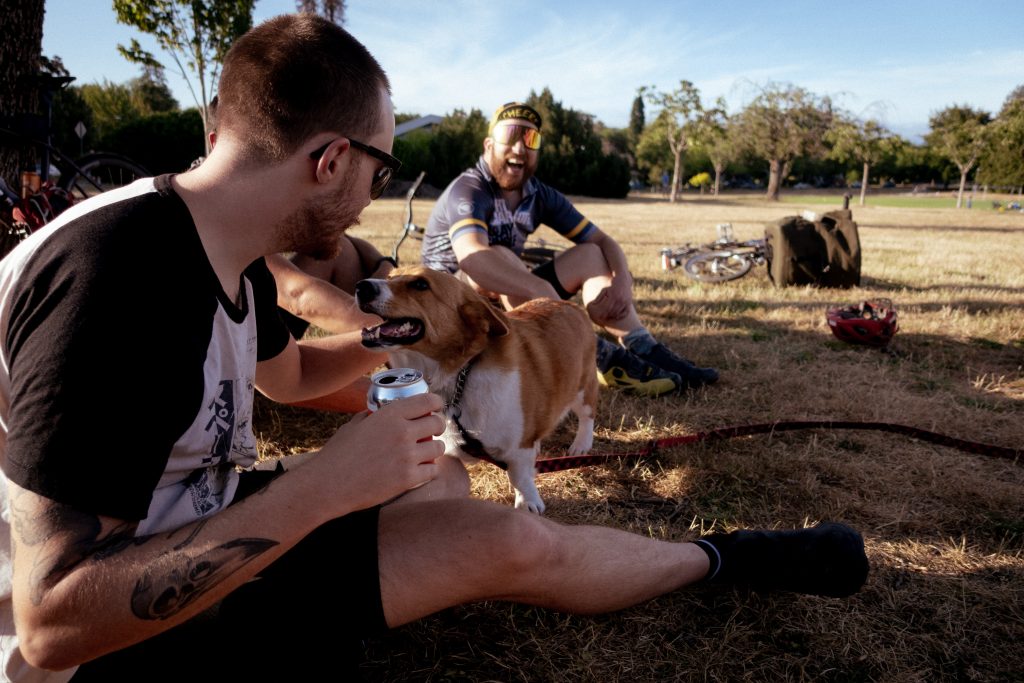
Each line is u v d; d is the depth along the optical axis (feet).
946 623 7.37
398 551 5.02
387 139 4.76
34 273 3.75
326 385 7.43
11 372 3.71
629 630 7.16
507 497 10.28
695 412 13.58
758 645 6.99
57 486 3.48
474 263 12.67
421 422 4.52
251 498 3.99
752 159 236.02
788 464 11.07
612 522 9.46
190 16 64.08
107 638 3.61
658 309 22.81
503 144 13.16
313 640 4.80
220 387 4.75
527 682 6.43
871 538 9.09
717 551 7.07
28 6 13.33
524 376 9.02
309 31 4.28
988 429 12.96
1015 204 119.24
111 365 3.63
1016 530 9.32
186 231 4.13
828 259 27.22
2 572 4.10
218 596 3.90
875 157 155.94
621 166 147.02
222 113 4.32
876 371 16.20
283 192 4.38
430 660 6.68
